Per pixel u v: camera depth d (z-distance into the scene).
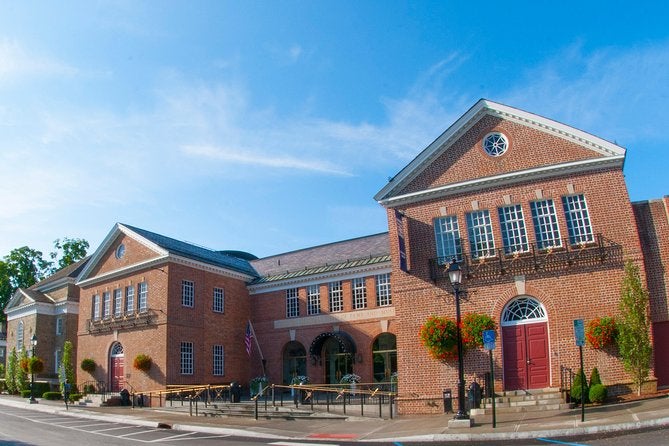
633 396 19.94
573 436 14.98
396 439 17.02
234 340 38.69
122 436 19.89
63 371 34.31
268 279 39.81
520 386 22.20
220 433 20.84
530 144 24.03
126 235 38.34
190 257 36.09
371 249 37.41
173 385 33.12
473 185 24.47
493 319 22.91
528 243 23.20
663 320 22.08
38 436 19.89
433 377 23.50
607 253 21.86
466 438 16.12
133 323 35.88
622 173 22.38
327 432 19.58
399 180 25.89
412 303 24.53
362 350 34.56
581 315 21.72
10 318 52.78
